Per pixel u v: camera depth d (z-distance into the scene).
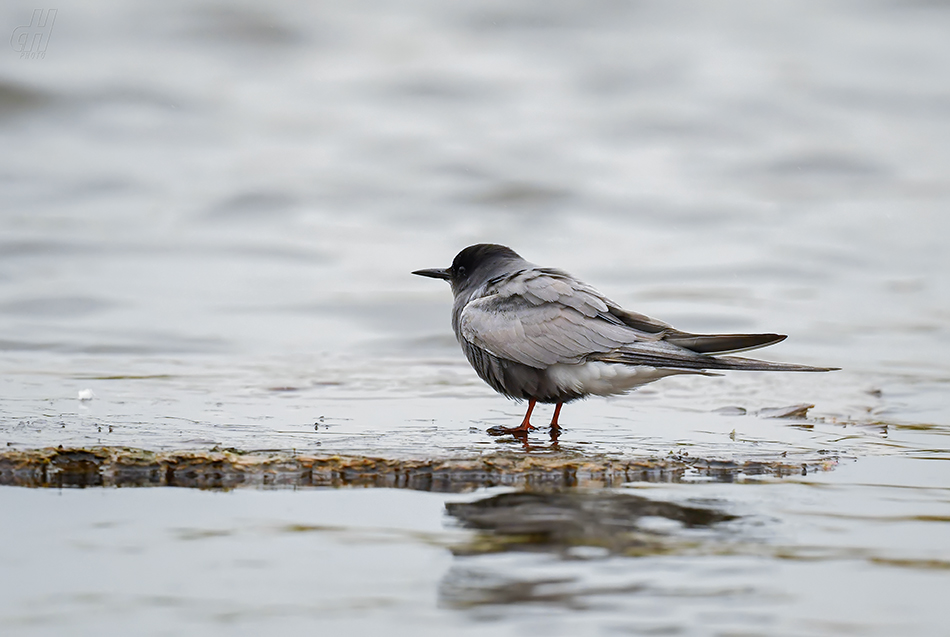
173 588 6.12
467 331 10.74
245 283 18.66
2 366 13.26
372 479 8.45
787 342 15.55
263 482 8.32
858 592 6.12
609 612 5.82
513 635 5.55
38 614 5.76
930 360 14.56
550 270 10.86
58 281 18.09
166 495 7.93
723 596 6.06
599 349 10.08
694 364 9.66
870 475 8.77
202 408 11.04
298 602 5.95
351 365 14.06
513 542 6.92
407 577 6.30
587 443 9.81
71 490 8.00
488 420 10.93
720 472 8.80
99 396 11.52
